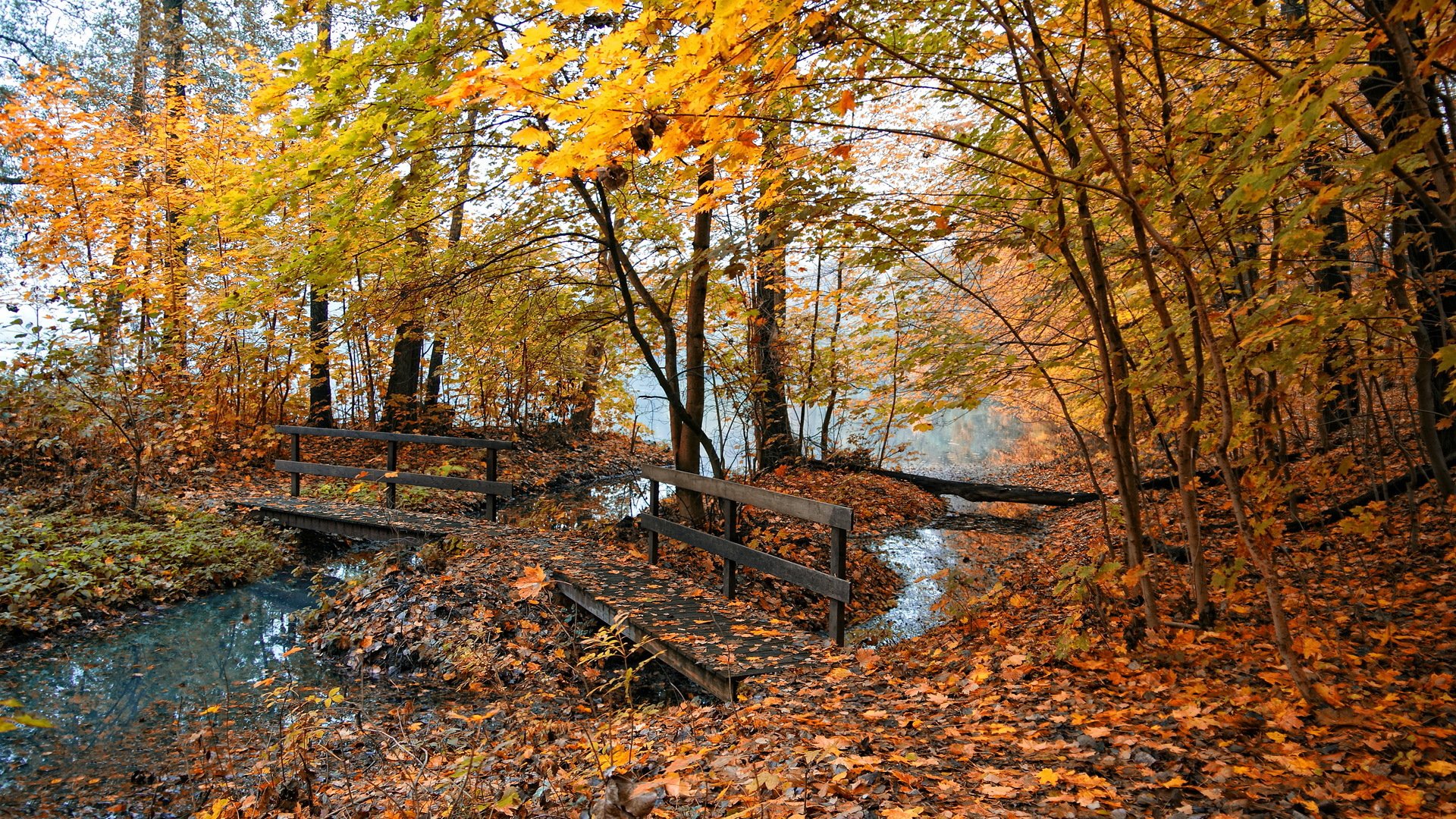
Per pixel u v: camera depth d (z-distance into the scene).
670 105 2.43
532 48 2.11
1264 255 4.03
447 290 8.18
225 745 4.20
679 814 2.55
